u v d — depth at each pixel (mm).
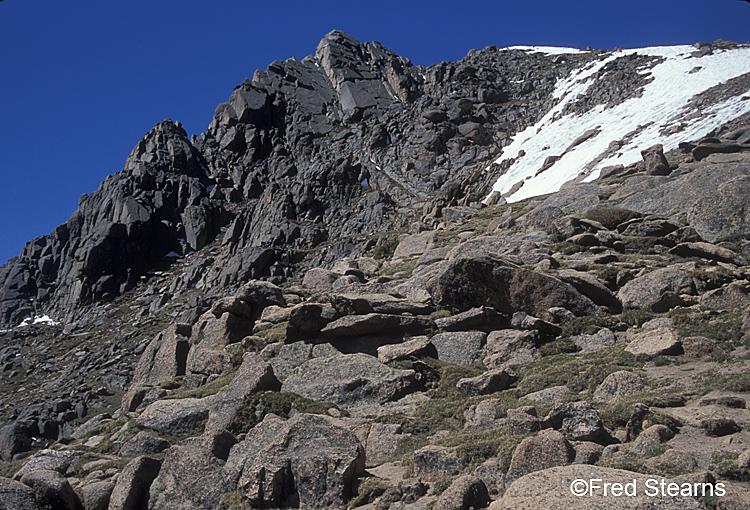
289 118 89375
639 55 80875
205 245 68812
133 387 24250
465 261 19234
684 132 46375
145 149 83938
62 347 52406
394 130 80562
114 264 64625
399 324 18656
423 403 14938
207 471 12609
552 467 8047
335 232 59375
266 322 23219
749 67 58594
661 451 8516
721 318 14820
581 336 16547
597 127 61062
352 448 11203
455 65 95000
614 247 22875
